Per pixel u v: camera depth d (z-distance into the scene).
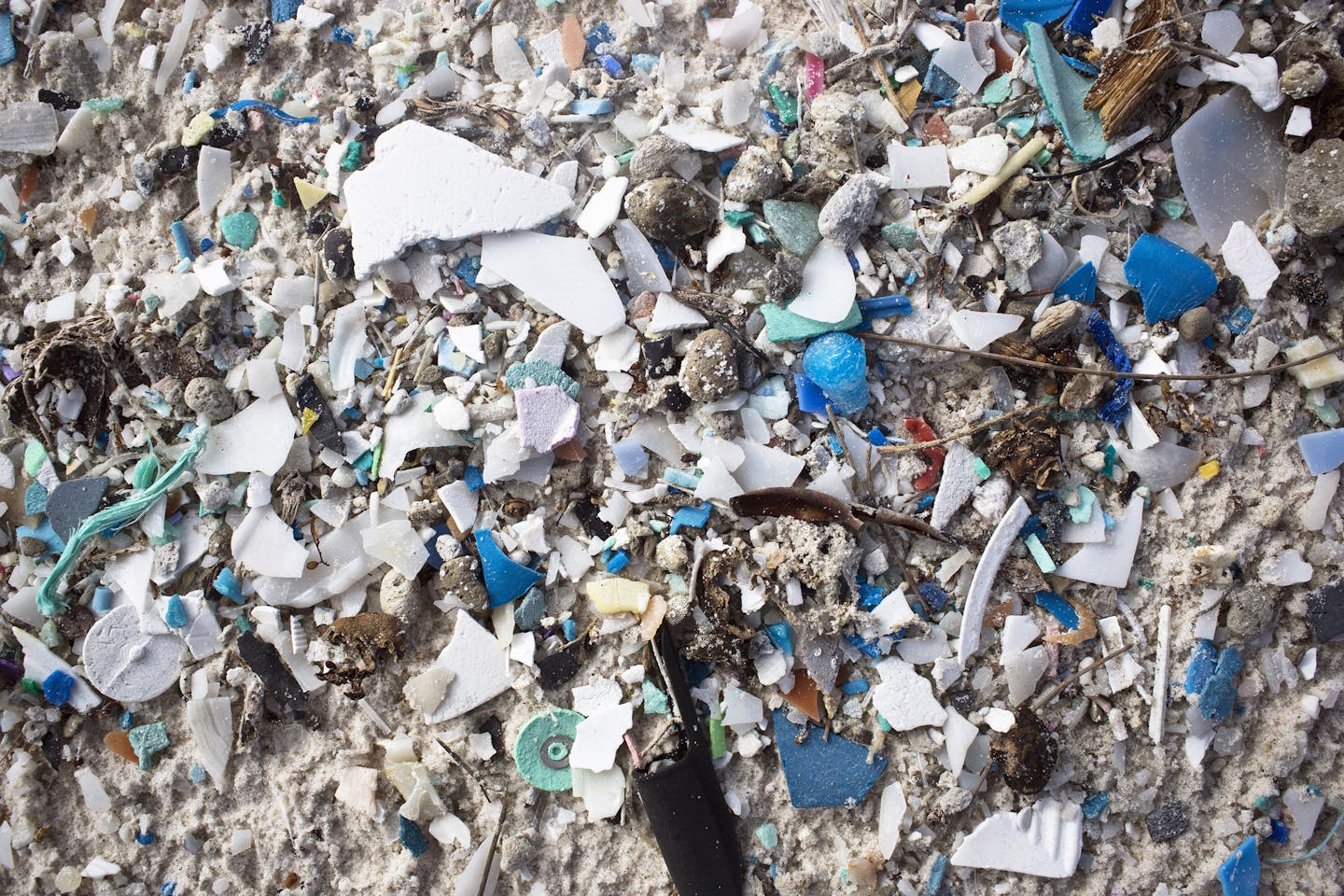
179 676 0.46
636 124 0.46
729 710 0.45
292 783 0.46
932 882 0.45
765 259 0.46
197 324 0.46
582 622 0.46
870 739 0.45
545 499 0.46
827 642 0.45
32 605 0.47
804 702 0.45
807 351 0.45
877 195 0.46
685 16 0.47
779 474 0.45
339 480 0.46
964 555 0.45
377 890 0.46
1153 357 0.46
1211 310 0.46
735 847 0.45
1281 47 0.46
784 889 0.45
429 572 0.46
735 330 0.45
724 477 0.45
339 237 0.46
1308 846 0.46
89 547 0.46
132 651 0.46
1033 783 0.45
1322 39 0.45
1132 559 0.46
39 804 0.47
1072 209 0.46
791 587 0.45
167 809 0.46
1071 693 0.46
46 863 0.46
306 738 0.46
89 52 0.49
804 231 0.45
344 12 0.48
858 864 0.45
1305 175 0.45
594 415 0.46
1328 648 0.47
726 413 0.45
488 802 0.45
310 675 0.46
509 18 0.47
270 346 0.46
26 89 0.49
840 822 0.46
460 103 0.47
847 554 0.44
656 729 0.45
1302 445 0.46
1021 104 0.46
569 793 0.46
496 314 0.46
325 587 0.46
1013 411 0.45
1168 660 0.46
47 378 0.47
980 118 0.46
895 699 0.45
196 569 0.46
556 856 0.45
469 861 0.45
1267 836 0.46
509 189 0.46
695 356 0.45
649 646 0.45
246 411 0.46
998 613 0.46
